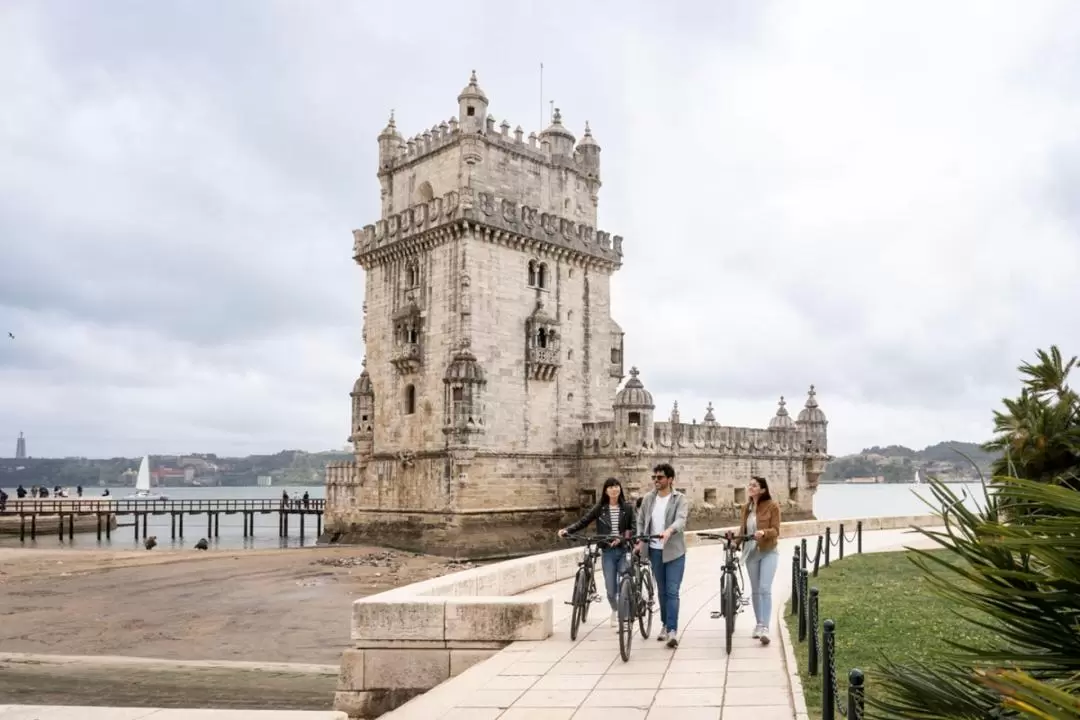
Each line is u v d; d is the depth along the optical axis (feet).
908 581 84.48
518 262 194.70
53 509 294.87
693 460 203.41
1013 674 17.04
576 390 205.57
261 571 164.04
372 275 210.38
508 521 186.70
